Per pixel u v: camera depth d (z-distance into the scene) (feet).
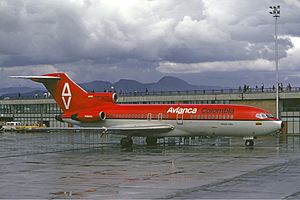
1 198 61.31
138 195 62.34
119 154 127.13
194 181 74.23
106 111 165.48
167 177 79.36
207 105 151.12
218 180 74.90
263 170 86.99
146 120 157.69
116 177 80.28
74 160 111.86
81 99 168.96
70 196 62.28
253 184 70.03
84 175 83.61
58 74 171.53
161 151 135.64
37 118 321.73
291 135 228.22
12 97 339.16
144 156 119.75
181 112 152.05
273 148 141.28
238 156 115.75
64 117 170.60
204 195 61.46
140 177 79.82
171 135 155.02
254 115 141.59
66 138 224.53
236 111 144.36
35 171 90.74
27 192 65.77
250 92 241.35
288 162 100.53
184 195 61.72
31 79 166.61
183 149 142.72
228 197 59.62
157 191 65.21
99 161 108.58
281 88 237.25
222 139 200.44
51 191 66.39
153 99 269.23
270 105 236.02
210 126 147.23
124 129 151.94
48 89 173.58
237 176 79.25
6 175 84.89
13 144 176.55
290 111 233.96
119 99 279.90
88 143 180.96
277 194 61.16
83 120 165.27
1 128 303.89
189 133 152.56
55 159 115.03
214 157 114.11
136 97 274.77
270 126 139.64
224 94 248.32
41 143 182.70
